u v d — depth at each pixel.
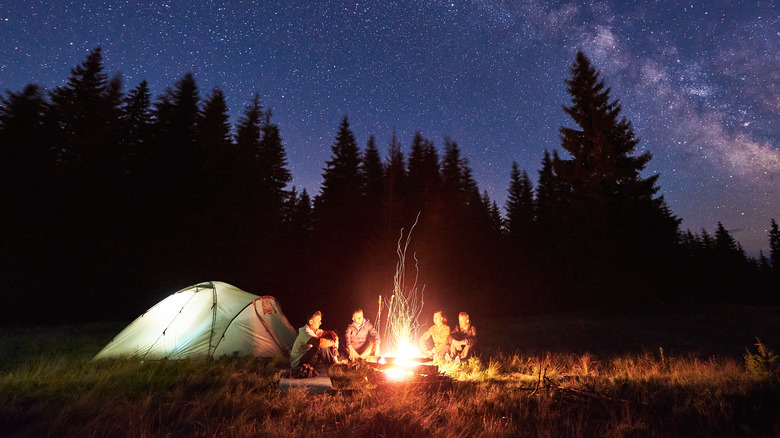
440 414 5.06
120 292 23.06
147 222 24.55
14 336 12.52
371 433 4.43
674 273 24.77
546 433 4.36
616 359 9.27
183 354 8.94
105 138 25.56
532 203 48.94
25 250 21.20
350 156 39.41
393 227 37.81
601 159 25.89
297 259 34.47
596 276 25.12
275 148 38.72
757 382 6.07
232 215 27.39
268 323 9.98
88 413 4.88
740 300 53.06
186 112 26.98
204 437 4.26
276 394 5.86
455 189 45.06
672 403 5.38
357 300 31.31
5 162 22.14
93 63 26.67
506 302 33.53
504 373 7.83
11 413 4.84
